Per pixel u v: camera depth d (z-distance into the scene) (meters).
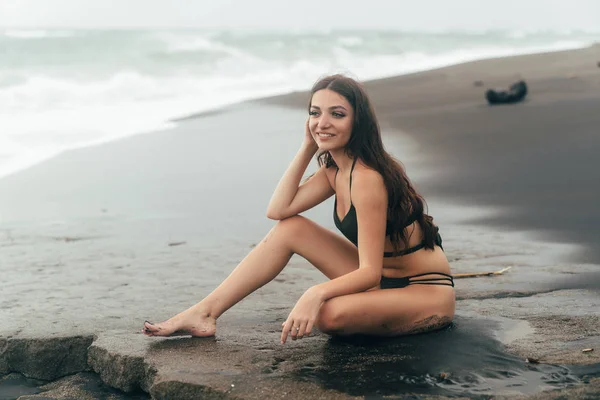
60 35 28.86
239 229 6.78
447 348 3.63
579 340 3.70
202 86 20.34
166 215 7.41
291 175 3.93
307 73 24.31
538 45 44.09
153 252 6.05
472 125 11.41
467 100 14.52
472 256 5.50
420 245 3.85
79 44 26.38
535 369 3.37
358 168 3.69
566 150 9.04
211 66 24.41
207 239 6.44
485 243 5.84
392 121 12.48
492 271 5.09
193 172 9.55
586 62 21.20
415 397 3.11
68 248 6.23
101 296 4.83
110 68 22.53
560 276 4.90
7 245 6.38
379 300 3.67
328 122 3.67
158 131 12.88
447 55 34.19
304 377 3.33
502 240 5.90
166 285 5.09
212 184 8.84
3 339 3.98
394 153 9.76
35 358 3.93
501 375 3.31
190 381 3.28
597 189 7.25
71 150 11.23
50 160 10.51
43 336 3.99
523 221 6.42
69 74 20.77
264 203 7.83
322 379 3.31
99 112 15.29
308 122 3.78
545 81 16.17
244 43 32.31
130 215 7.46
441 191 7.71
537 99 13.38
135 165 10.08
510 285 4.74
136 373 3.58
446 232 6.22
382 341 3.75
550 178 7.84
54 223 7.20
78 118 14.43
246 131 12.65
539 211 6.67
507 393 3.13
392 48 36.03
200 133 12.58
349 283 3.60
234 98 17.75
